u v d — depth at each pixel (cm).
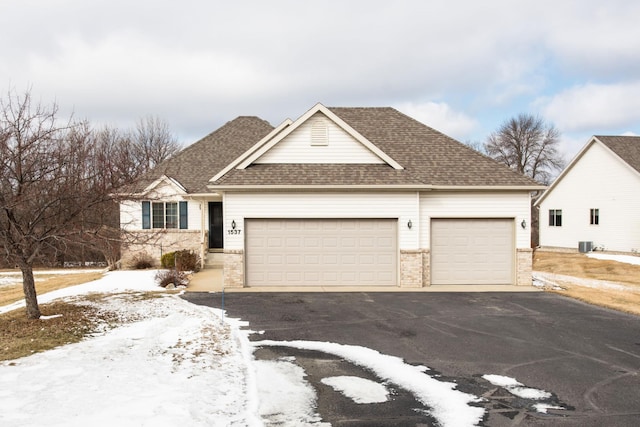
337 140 1758
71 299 1412
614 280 2052
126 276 1850
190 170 2308
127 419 577
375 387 736
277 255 1692
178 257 1984
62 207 1087
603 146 3025
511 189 1742
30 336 961
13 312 1206
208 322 1127
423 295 1550
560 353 921
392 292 1602
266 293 1562
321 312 1277
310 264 1697
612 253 2973
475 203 1752
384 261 1709
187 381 729
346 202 1692
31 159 1038
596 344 984
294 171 1712
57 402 626
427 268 1738
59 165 1060
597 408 661
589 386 745
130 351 880
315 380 763
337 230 1698
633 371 816
